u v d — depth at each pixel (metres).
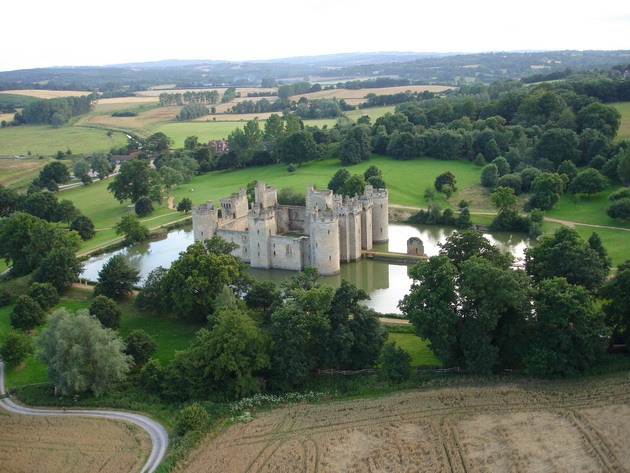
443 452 73.94
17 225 160.50
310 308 97.00
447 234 182.75
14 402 93.12
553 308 89.56
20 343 104.81
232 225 172.00
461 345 92.88
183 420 81.06
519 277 94.69
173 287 119.75
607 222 173.88
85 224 191.38
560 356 88.06
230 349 91.25
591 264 101.12
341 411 84.94
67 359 91.31
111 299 120.81
